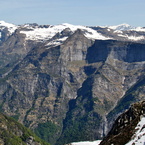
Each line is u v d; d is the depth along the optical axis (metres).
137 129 136.00
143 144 118.44
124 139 134.00
